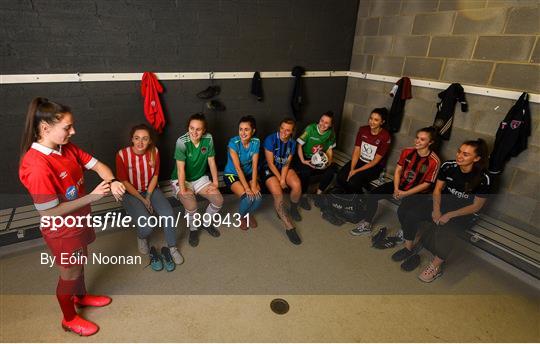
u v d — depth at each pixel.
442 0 2.56
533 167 2.24
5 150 2.14
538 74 2.11
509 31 2.21
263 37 2.85
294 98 3.16
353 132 3.61
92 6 2.11
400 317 1.82
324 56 3.27
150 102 2.46
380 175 3.05
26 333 1.59
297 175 2.77
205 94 2.67
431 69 2.74
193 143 2.30
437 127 2.66
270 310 1.81
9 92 2.04
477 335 1.73
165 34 2.41
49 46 2.06
